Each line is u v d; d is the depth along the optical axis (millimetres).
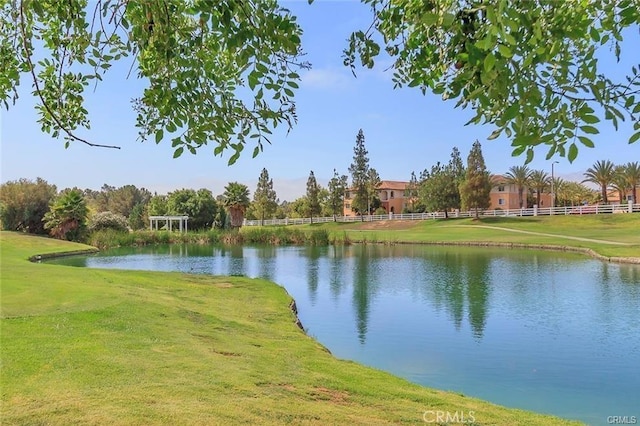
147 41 2732
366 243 42812
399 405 5664
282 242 45406
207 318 9750
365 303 15062
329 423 4672
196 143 3018
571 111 1893
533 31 1791
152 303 10227
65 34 3072
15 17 2918
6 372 5207
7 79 3434
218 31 2611
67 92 3576
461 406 5926
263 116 2811
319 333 11352
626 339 10609
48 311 8375
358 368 7371
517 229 46250
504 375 8352
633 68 2057
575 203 69312
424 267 24594
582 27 2201
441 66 2908
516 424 5391
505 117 1820
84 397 4680
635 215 45844
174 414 4395
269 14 2447
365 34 3199
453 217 59500
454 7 1957
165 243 45812
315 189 73562
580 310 13625
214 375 5738
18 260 21375
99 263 26797
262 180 77688
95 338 6844
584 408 6918
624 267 23234
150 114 3191
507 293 16500
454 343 10398
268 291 15203
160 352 6535
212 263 27344
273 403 5031
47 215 39906
